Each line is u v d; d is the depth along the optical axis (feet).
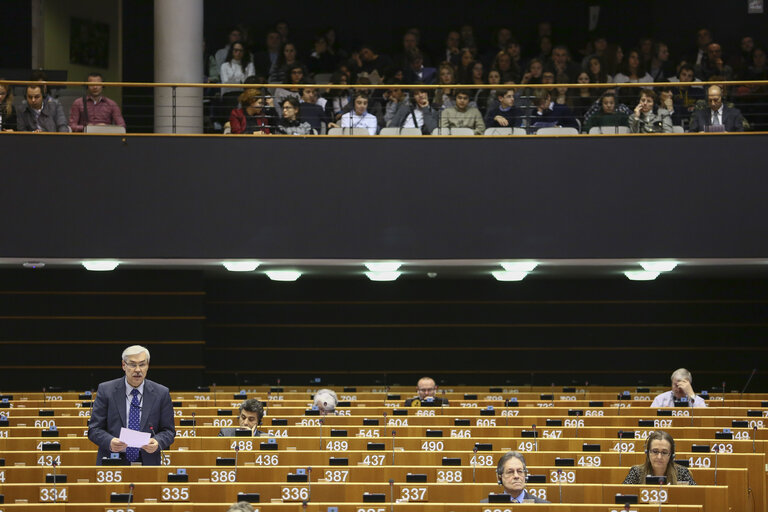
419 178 68.08
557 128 68.49
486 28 94.73
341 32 94.68
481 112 74.49
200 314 85.25
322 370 91.56
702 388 90.99
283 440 43.83
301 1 94.53
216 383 90.99
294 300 91.97
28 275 84.43
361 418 50.80
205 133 74.54
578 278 91.61
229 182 68.08
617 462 39.45
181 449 41.73
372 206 67.97
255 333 91.61
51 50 91.30
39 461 39.11
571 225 67.56
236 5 94.07
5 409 56.75
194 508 29.55
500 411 55.47
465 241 67.77
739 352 91.15
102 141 67.72
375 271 77.66
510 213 67.77
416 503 29.60
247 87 65.77
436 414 55.11
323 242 67.87
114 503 29.96
